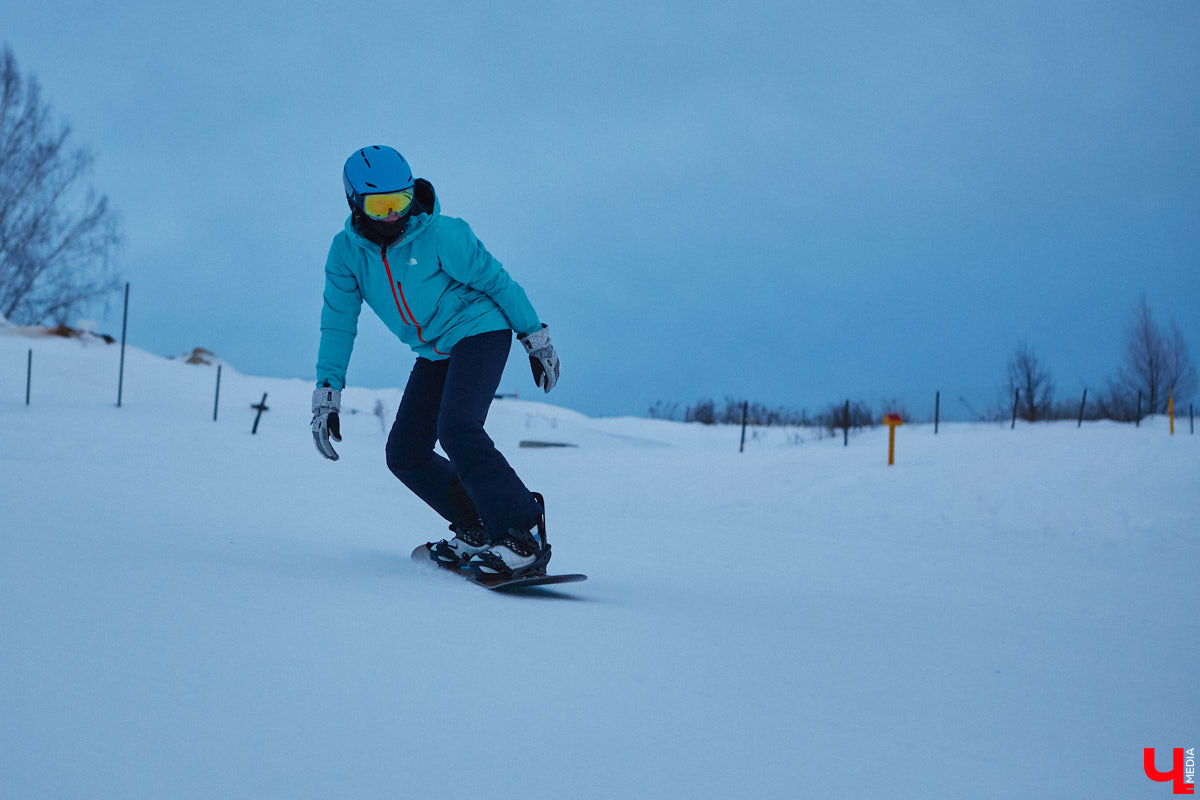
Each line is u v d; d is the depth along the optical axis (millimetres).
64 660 1565
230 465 11016
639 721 1630
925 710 1944
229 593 2201
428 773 1307
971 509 9352
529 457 15203
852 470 11531
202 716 1403
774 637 2633
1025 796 1473
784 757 1534
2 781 1131
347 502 6582
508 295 3379
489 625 2244
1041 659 2709
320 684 1606
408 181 3102
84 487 5086
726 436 24672
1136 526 8461
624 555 5398
